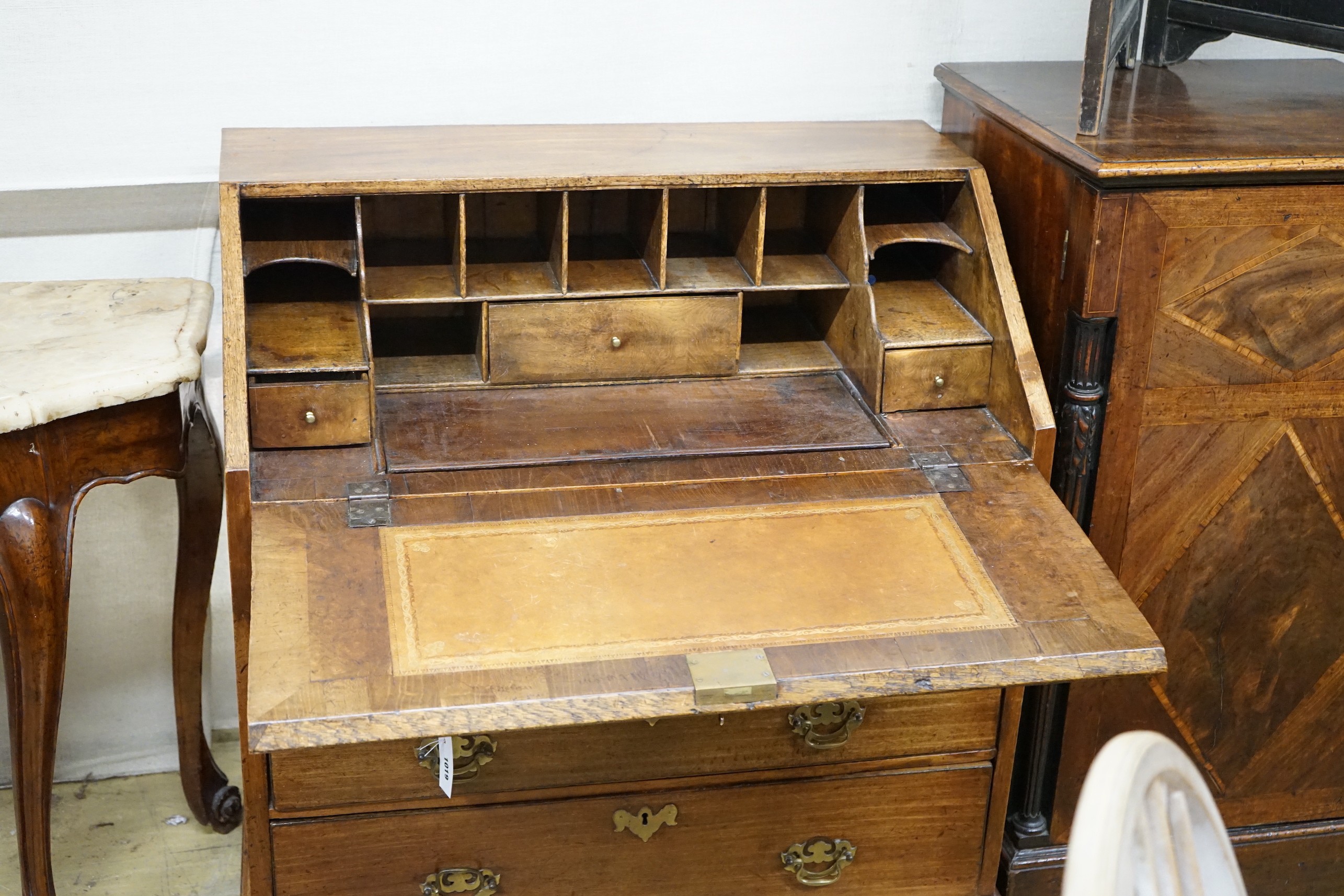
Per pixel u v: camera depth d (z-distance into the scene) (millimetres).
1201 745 2295
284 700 1428
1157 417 2016
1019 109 2109
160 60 2223
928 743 1988
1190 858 1017
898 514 1814
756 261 2082
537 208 2221
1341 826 2402
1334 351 2014
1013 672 1550
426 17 2285
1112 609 1636
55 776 2717
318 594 1592
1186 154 1849
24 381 1828
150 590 2609
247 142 2139
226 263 1814
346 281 2104
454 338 2230
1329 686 2271
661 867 1991
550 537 1733
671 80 2416
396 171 1954
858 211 2062
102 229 2326
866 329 2072
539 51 2352
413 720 1430
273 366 1839
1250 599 2180
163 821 2631
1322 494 2117
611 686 1479
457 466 1867
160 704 2721
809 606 1628
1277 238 1921
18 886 2453
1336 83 2367
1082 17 2508
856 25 2438
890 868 2090
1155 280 1921
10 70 2172
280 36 2248
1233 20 2236
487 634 1552
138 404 1936
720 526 1774
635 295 2076
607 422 2016
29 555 1909
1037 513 1826
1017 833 2320
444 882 1910
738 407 2088
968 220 2105
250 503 1739
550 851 1936
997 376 2051
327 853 1858
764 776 1957
